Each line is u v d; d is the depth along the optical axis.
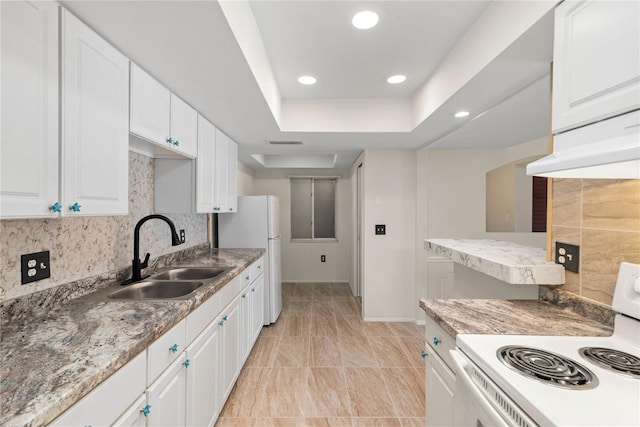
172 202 2.17
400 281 3.60
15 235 1.13
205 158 2.30
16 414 0.61
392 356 2.71
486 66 1.48
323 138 2.99
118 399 0.88
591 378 0.78
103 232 1.64
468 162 3.60
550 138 1.39
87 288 1.50
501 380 0.79
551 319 1.19
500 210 4.21
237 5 1.26
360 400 2.07
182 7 1.04
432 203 3.61
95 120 1.16
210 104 2.01
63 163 1.01
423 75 2.24
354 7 1.47
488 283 1.73
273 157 5.12
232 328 2.10
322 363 2.58
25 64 0.88
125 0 1.00
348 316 3.76
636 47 0.77
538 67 1.49
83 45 1.09
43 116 0.94
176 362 1.26
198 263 2.46
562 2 1.02
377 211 3.59
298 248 5.54
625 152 0.72
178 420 1.28
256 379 2.33
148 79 1.53
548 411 0.65
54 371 0.77
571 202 1.28
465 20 1.57
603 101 0.86
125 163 1.35
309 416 1.91
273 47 1.85
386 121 2.75
